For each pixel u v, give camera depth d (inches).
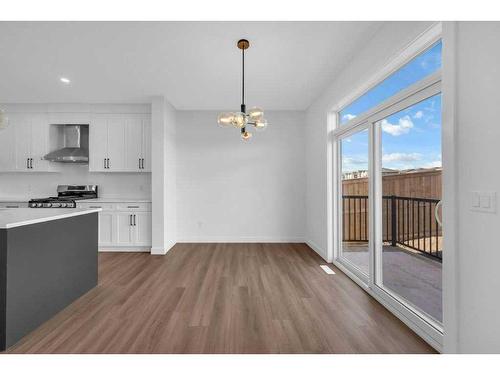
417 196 92.6
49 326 85.8
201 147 208.8
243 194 209.6
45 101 184.4
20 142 187.9
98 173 202.2
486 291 55.5
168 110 187.2
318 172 175.8
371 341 76.8
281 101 186.7
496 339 53.5
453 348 63.0
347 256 155.6
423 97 78.3
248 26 98.3
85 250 112.6
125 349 73.2
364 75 110.3
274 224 210.2
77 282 106.8
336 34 102.6
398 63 96.3
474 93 57.5
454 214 62.4
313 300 104.1
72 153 189.8
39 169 188.2
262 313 93.5
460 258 61.9
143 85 156.2
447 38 63.7
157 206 176.7
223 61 125.0
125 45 111.1
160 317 90.9
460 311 62.1
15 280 77.7
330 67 130.9
